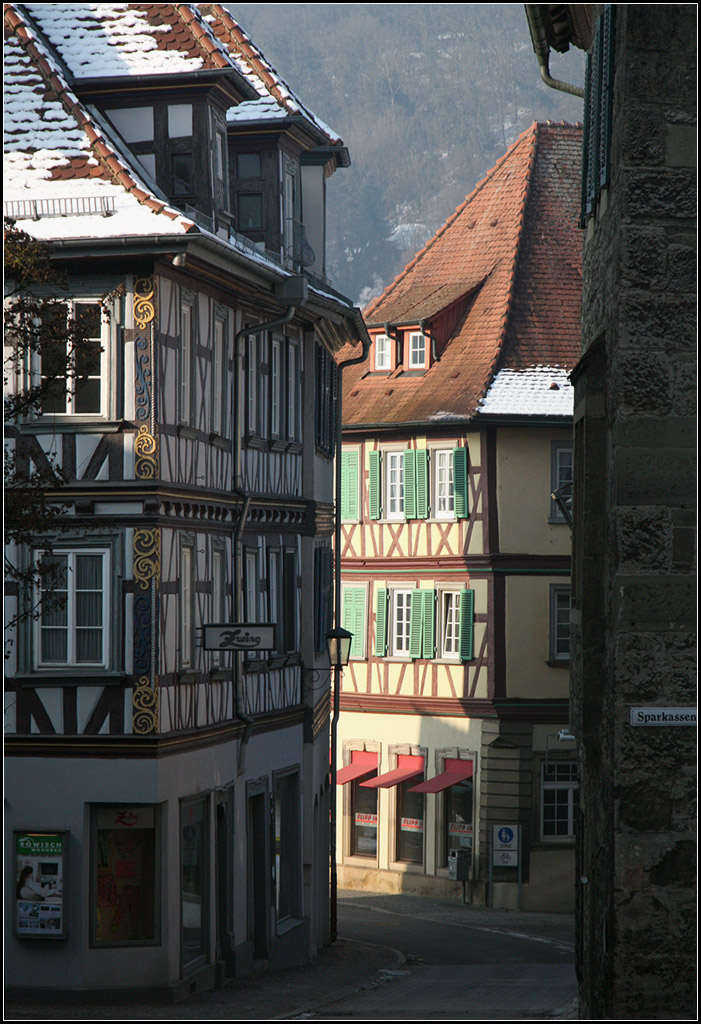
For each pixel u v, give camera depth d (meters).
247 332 62.38
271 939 65.38
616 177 38.31
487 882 98.94
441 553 103.56
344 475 111.44
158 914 52.62
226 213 61.25
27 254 46.06
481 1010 51.41
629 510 37.28
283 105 69.88
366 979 63.81
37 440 52.88
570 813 99.69
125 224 51.78
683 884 36.88
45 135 54.50
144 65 58.50
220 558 60.16
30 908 52.28
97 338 52.84
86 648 52.75
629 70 37.25
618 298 37.47
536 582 100.44
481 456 101.38
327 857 79.75
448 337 108.25
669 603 37.12
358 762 110.06
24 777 52.69
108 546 52.56
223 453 60.34
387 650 107.88
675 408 37.31
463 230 114.75
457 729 102.19
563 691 99.69
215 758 58.47
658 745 37.03
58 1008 50.56
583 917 45.22
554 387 101.69
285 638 70.00
